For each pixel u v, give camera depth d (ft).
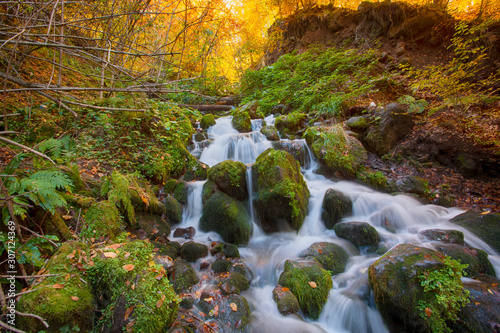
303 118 26.73
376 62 30.27
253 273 12.44
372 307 10.11
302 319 10.01
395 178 19.39
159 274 8.55
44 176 8.23
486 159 18.34
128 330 6.92
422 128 21.98
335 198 16.12
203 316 9.50
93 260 8.13
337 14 42.70
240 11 44.75
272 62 52.11
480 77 24.39
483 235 13.74
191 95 31.09
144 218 13.71
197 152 22.25
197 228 15.76
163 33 20.83
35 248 7.51
